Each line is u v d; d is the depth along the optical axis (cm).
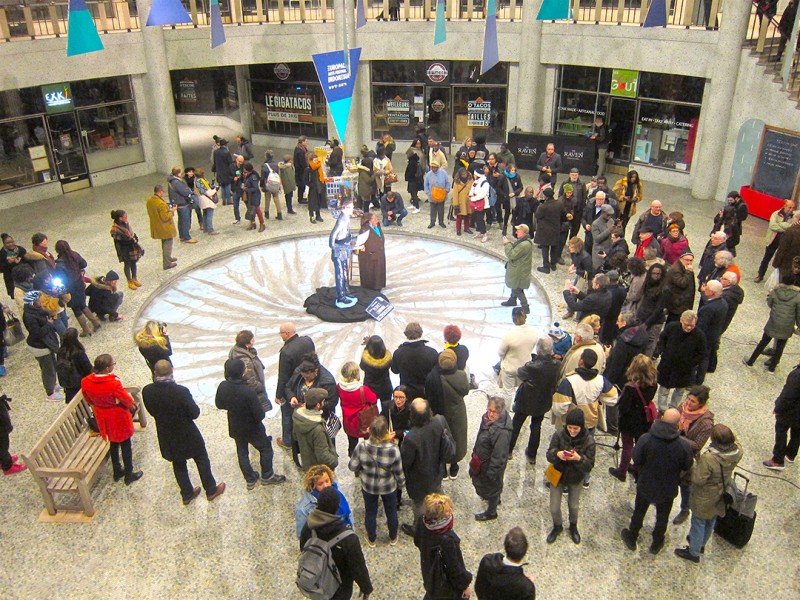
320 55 1129
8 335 1045
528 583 487
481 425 668
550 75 1855
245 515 718
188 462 799
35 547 686
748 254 1306
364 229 1177
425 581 539
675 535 688
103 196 1717
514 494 738
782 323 895
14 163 1638
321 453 661
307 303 1163
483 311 1148
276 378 972
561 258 1301
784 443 756
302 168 1502
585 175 1803
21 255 1025
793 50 1365
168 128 1834
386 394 762
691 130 1681
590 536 685
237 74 2138
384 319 1127
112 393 709
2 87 1523
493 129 2000
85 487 703
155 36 1727
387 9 1922
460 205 1375
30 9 1551
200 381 967
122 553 677
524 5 1764
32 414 884
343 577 535
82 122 1738
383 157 1502
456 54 1884
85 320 1053
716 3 1486
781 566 651
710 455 611
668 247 1040
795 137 1389
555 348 817
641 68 1645
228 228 1477
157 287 1217
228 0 1847
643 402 698
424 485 643
